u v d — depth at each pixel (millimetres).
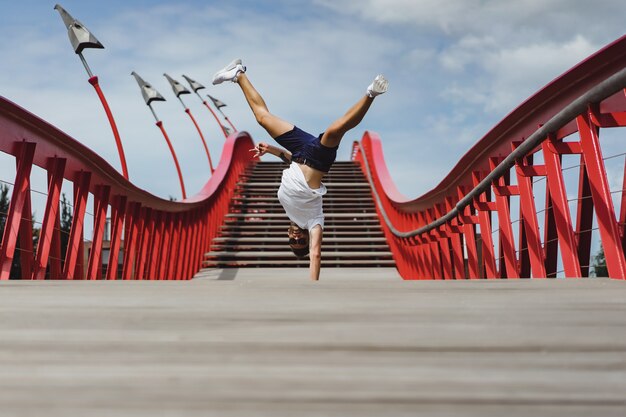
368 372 1487
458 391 1346
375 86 4922
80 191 8398
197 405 1250
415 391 1343
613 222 4492
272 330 1970
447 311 2355
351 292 3027
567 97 5871
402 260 16328
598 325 2059
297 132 5500
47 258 7246
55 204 7434
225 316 2246
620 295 2895
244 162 27109
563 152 5441
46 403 1262
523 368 1531
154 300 2734
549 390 1356
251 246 18344
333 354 1661
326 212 21531
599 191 4680
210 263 17703
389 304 2555
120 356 1656
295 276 15289
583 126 4836
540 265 6180
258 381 1416
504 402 1275
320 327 2016
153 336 1883
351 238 18422
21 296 2949
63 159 7664
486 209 8227
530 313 2311
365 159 25000
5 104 6066
